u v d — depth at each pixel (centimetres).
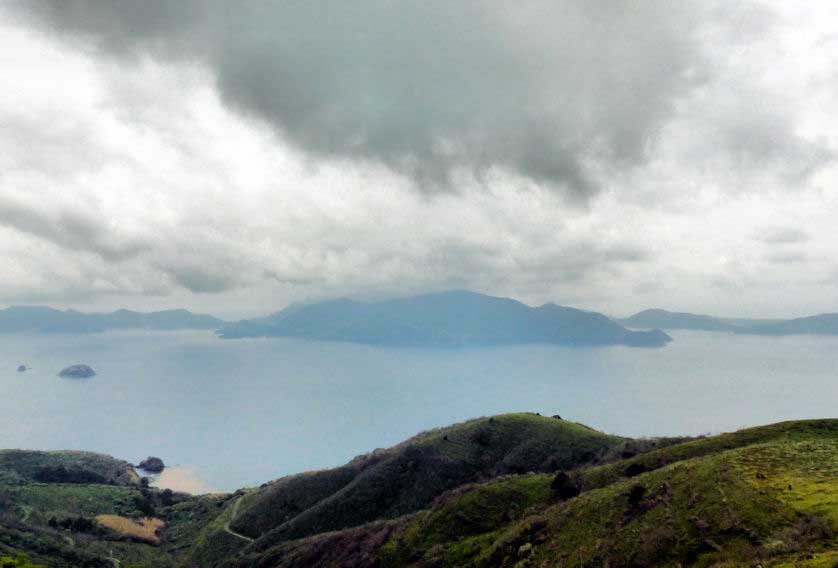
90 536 15125
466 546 6456
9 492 18812
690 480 4597
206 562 12888
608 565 4172
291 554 9412
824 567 2531
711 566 3312
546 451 11862
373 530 8781
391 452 15325
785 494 3750
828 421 6069
